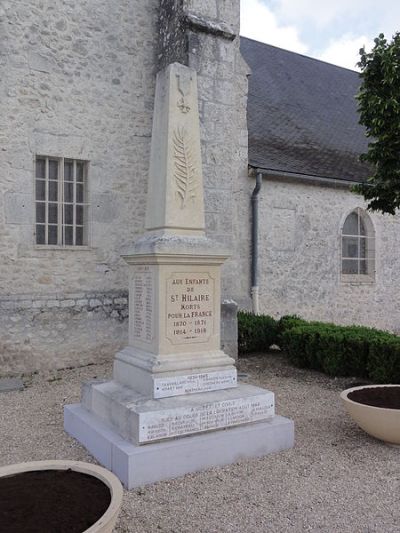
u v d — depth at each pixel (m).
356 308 12.25
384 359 6.49
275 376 7.27
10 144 7.28
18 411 5.42
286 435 4.23
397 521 3.11
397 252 13.11
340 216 11.89
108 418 4.12
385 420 4.18
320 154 12.14
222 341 8.05
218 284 4.46
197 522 3.06
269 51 14.95
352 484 3.61
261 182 10.50
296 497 3.39
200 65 7.91
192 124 4.57
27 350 7.29
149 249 4.14
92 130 7.95
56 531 2.33
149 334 4.29
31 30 7.47
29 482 2.83
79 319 7.71
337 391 6.37
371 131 6.46
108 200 8.07
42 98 7.55
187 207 4.46
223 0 8.24
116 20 8.20
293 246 11.09
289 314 11.02
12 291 7.29
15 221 7.30
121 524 3.02
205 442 3.79
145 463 3.53
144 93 8.43
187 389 4.10
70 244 7.92
